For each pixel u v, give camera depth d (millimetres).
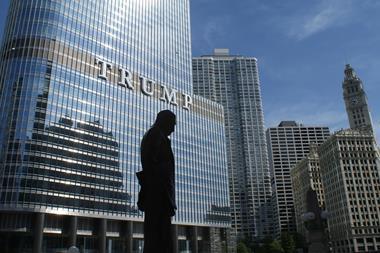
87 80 140250
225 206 180375
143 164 15312
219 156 188375
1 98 121875
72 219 120438
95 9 152750
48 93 126250
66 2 142250
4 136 116375
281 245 196375
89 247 126000
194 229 161125
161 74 174500
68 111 130125
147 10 179375
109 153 139000
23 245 110500
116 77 152500
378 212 197625
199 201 168375
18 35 130125
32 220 112625
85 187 127125
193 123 181125
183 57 190875
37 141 119000
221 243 172000
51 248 115750
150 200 14836
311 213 45969
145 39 172625
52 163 120250
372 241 192125
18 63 126000
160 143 15320
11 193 110125
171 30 189500
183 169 167000
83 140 131875
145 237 14633
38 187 114625
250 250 192750
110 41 155000
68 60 135875
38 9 135000
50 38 133000
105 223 129000
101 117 140875
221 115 199500
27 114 120062
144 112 159250
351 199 198875
